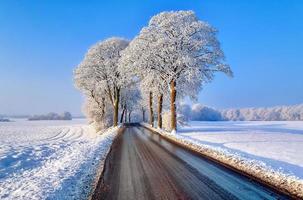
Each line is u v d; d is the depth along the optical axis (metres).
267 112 180.50
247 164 11.70
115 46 51.22
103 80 51.06
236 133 32.34
